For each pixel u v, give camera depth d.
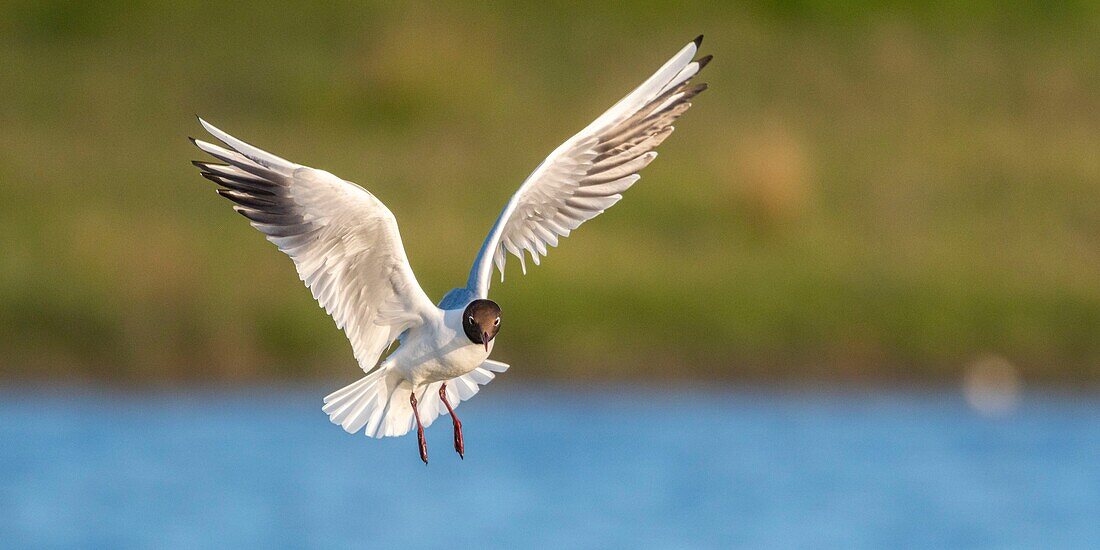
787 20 29.39
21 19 28.19
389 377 8.92
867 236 21.88
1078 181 23.98
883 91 27.19
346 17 28.53
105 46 27.50
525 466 16.92
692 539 14.89
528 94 26.19
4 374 18.25
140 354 18.48
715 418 18.45
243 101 25.80
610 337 19.33
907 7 30.05
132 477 16.11
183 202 21.31
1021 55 28.80
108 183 21.72
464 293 8.91
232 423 17.84
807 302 20.16
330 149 23.73
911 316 20.19
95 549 14.26
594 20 28.81
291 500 15.87
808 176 23.16
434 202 21.50
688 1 29.67
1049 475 16.81
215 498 15.74
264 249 19.94
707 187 22.55
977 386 19.62
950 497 16.03
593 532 14.88
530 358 19.06
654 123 9.45
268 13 28.61
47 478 15.95
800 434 17.95
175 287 19.00
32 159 22.36
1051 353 20.06
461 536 14.92
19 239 19.70
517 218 9.25
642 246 20.88
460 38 27.08
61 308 18.66
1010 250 21.77
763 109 26.00
